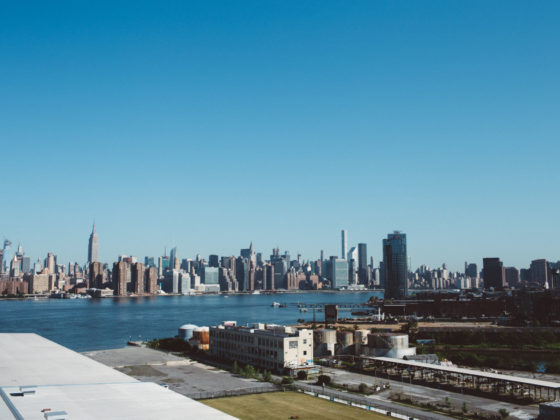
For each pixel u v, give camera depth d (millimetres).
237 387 112750
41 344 107562
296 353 149250
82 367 82812
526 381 112312
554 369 146750
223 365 161375
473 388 122438
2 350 98688
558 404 94938
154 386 68062
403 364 140000
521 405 106375
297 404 101688
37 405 56406
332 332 182875
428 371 143125
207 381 118250
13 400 58438
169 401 59375
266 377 127938
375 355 163000
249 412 94000
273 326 170625
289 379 125562
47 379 72812
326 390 119750
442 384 127938
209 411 55250
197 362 167625
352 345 180500
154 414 53781
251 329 173125
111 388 66250
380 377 138625
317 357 173750
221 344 179625
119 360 144000
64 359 90062
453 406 105438
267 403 101875
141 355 153000
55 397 60438
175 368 134875
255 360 159625
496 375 119312
